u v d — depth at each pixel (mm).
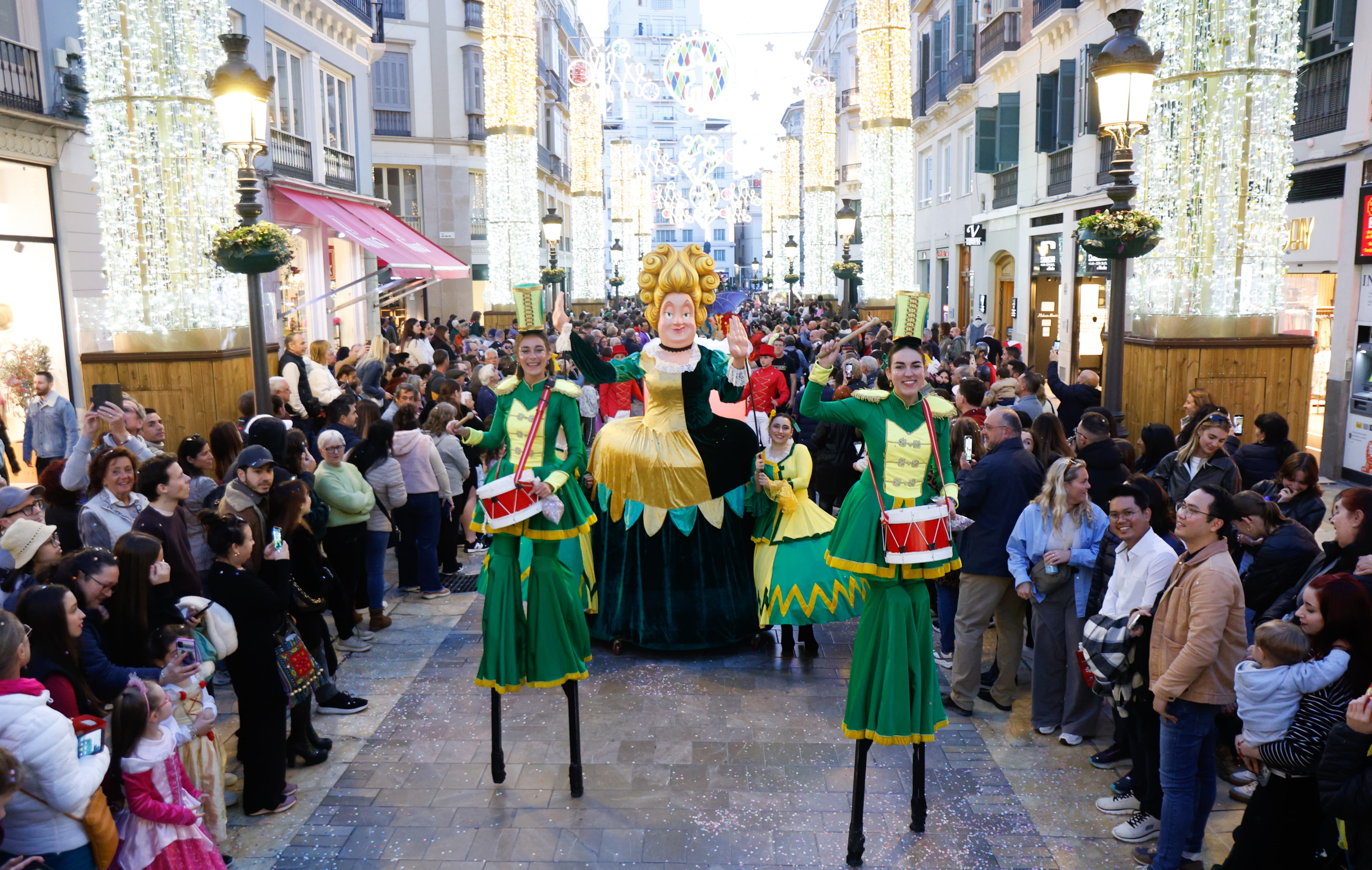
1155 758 4246
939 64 27234
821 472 8906
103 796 3320
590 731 5520
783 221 39281
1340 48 10914
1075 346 18484
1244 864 3656
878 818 4582
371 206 20922
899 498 4230
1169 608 3916
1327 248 11266
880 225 19453
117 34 9117
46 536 4348
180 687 3836
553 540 4816
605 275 37469
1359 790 3098
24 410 11492
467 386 10445
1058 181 19250
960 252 27047
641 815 4609
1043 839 4391
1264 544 4730
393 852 4324
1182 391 8570
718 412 6531
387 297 22844
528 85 20938
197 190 9477
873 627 4309
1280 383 8570
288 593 4691
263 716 4566
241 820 4594
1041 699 5434
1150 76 6539
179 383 9125
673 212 45344
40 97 11398
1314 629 3543
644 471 6469
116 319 9438
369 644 6902
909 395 4270
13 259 11398
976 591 5609
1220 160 8688
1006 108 21672
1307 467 5277
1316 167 11352
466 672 6418
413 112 29328
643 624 6711
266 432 6109
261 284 8320
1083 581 5191
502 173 21094
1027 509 5359
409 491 7852
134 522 4895
